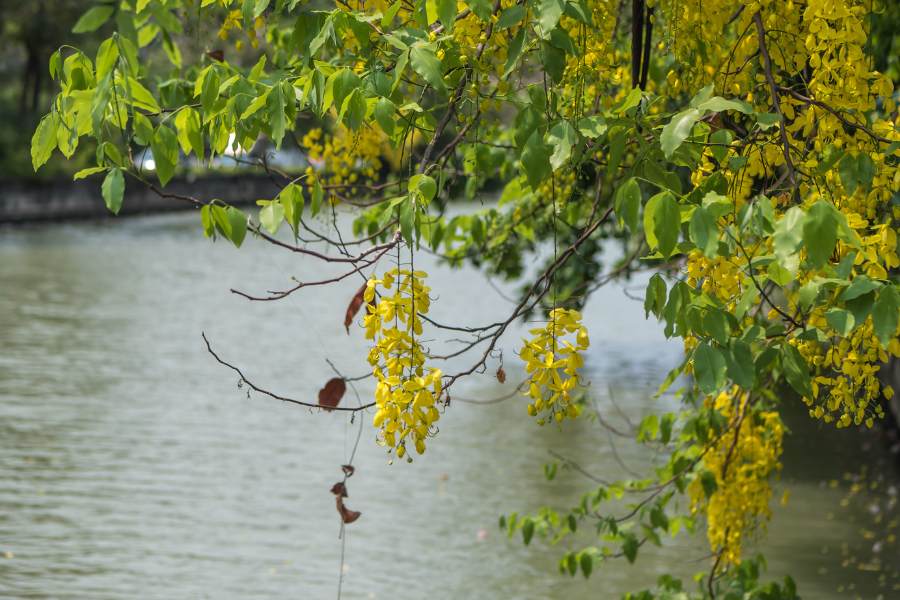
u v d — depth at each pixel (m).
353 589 13.75
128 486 17.38
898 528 16.97
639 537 16.00
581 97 6.05
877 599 14.02
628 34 9.23
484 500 17.62
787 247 4.18
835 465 20.75
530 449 20.97
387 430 4.94
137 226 66.62
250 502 16.91
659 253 4.54
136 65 5.15
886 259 5.02
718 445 9.48
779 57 6.45
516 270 14.71
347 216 18.77
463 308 39.44
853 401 5.60
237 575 14.02
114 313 34.81
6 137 64.12
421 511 16.97
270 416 22.44
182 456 19.19
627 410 24.22
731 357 4.66
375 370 5.04
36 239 56.34
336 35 5.15
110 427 20.89
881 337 4.43
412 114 5.46
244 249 57.19
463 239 10.25
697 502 9.62
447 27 4.99
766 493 9.48
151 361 27.41
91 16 7.12
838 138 5.59
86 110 5.10
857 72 5.49
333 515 16.53
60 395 23.30
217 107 5.39
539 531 10.14
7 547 14.59
